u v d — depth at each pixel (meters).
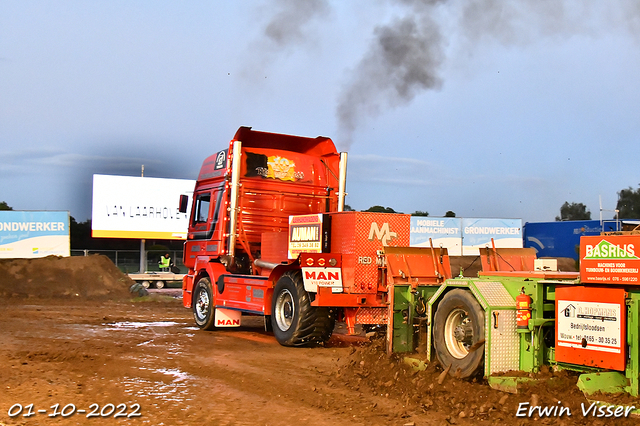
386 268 10.35
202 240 14.26
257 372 8.63
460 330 7.34
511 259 8.91
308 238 11.19
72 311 18.16
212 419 6.21
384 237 10.69
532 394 6.39
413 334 8.88
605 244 6.08
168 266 36.03
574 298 6.39
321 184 13.98
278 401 6.96
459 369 7.25
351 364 8.84
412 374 7.76
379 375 8.04
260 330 14.13
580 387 6.04
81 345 10.98
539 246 29.55
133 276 33.88
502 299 7.02
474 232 29.41
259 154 13.34
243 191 13.06
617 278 5.95
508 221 29.88
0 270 24.11
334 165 14.02
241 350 10.68
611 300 6.02
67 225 28.06
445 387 7.12
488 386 6.94
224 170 13.43
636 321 5.80
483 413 6.22
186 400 6.99
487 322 6.85
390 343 8.70
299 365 9.23
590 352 6.18
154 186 38.56
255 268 12.87
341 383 7.88
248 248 13.02
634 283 5.81
